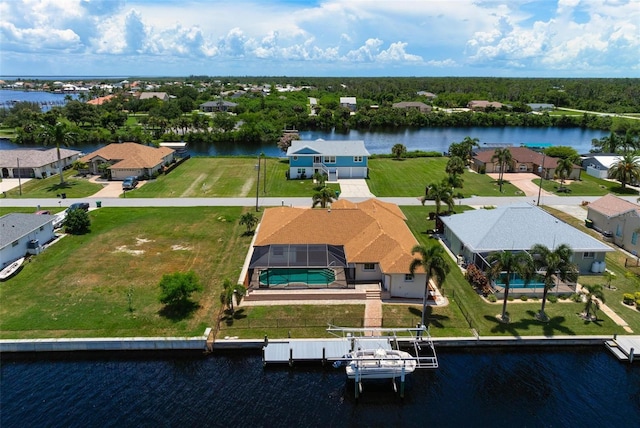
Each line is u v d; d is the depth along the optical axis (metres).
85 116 154.75
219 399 30.98
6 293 42.09
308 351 34.59
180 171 91.88
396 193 77.00
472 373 33.84
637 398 31.56
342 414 30.05
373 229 47.47
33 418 29.03
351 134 163.38
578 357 35.59
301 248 46.19
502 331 37.28
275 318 38.78
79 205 63.97
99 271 46.53
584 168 94.50
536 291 43.06
